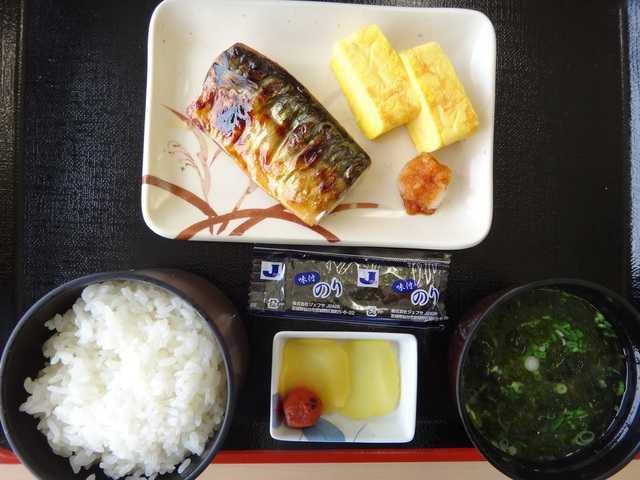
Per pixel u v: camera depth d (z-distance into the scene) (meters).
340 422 0.28
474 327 0.25
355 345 0.29
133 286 0.27
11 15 0.29
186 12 0.29
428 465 0.30
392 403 0.28
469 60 0.30
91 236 0.29
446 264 0.30
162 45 0.29
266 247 0.30
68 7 0.30
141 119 0.30
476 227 0.29
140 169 0.30
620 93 0.31
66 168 0.29
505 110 0.31
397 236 0.29
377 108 0.28
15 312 0.29
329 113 0.29
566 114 0.31
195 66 0.30
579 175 0.31
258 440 0.29
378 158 0.30
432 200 0.29
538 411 0.28
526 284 0.25
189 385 0.25
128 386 0.25
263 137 0.28
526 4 0.31
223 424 0.24
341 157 0.28
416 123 0.29
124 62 0.30
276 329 0.30
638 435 0.26
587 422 0.28
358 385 0.29
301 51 0.30
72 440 0.25
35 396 0.25
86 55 0.30
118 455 0.25
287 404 0.27
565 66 0.31
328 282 0.30
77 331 0.26
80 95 0.30
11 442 0.23
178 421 0.25
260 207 0.29
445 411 0.30
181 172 0.29
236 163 0.29
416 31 0.30
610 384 0.28
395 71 0.29
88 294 0.26
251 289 0.29
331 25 0.30
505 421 0.28
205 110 0.28
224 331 0.26
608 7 0.31
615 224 0.30
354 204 0.30
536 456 0.27
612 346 0.28
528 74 0.31
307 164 0.27
